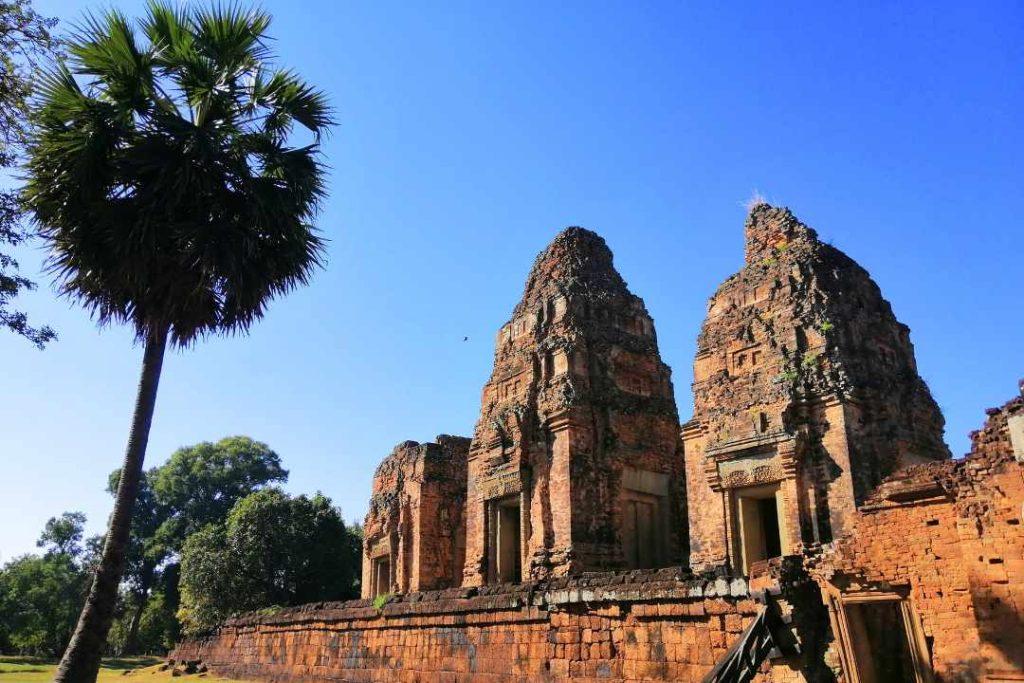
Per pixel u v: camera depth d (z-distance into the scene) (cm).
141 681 3553
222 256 1711
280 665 3262
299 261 1903
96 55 1728
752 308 2238
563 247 3228
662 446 2934
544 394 2852
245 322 1858
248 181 1795
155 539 6606
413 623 2562
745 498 2114
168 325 1738
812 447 1964
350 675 2797
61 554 6969
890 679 1596
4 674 4006
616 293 3175
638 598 1844
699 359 2317
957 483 1402
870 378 2020
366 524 4175
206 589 4669
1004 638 1276
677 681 1731
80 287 1727
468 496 3055
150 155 1673
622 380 2958
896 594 1503
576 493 2633
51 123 1631
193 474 6944
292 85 1936
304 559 4825
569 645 2005
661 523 2839
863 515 1580
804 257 2202
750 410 2091
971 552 1345
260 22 1888
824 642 1573
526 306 3173
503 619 2211
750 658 1495
